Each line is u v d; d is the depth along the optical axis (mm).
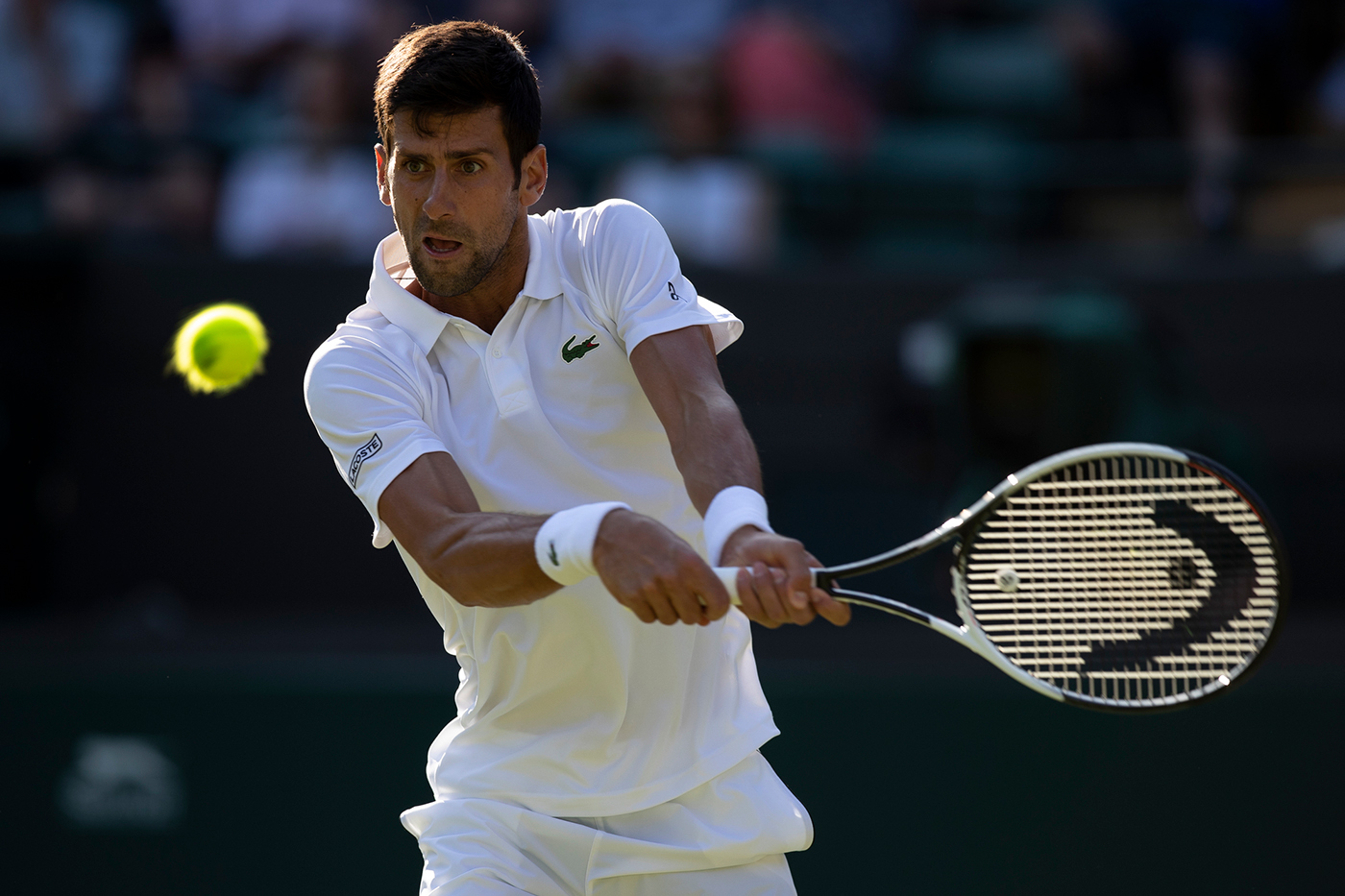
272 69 26500
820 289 22062
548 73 26781
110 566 21688
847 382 21891
